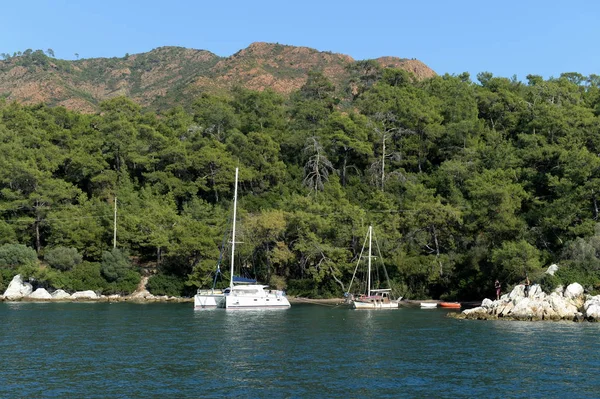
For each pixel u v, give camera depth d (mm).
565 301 67500
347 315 71438
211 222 101750
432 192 105688
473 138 126688
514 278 79438
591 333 54094
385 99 142750
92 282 96562
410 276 92312
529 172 101688
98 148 119375
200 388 33781
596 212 85875
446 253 93062
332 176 119938
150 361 41031
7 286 95625
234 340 50312
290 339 50938
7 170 104938
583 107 127438
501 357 42500
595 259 73375
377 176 119500
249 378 36125
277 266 98375
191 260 96562
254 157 119625
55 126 131125
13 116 133250
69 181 119062
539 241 85938
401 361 41125
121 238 100812
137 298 95188
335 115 128750
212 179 116125
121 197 111062
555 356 42781
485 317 67250
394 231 93812
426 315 71688
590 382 35281
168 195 112438
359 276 94000
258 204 113750
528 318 65812
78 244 100500
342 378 36156
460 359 41844
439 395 32594
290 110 155625
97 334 53750
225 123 138750
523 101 136500
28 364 40031
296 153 132000
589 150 109438
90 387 33969
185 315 70625
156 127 132250
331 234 94938
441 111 136750
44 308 79688
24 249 98188
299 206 100625
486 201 87188
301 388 33844
